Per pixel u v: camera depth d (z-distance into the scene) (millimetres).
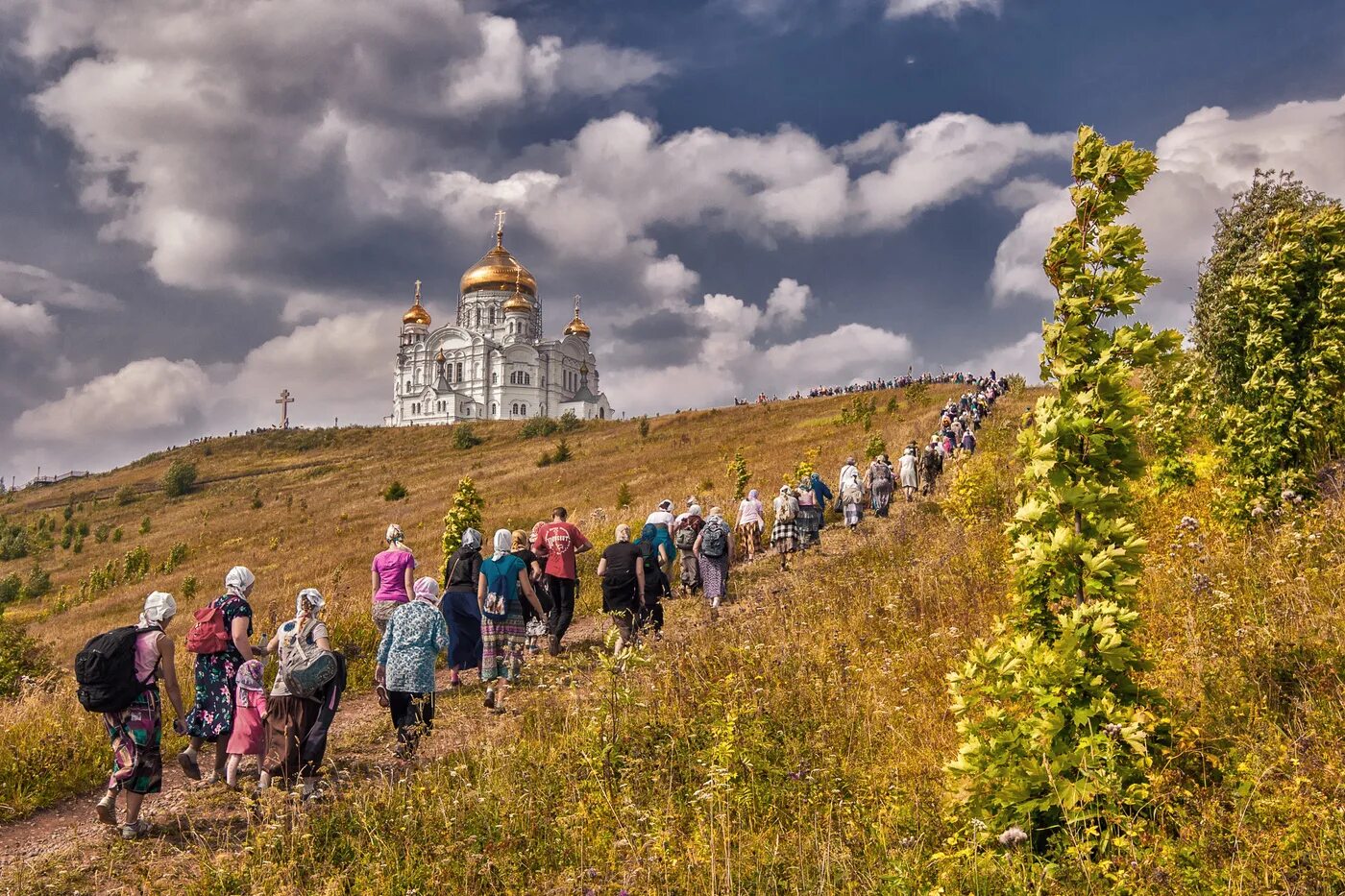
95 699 6398
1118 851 4395
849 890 4691
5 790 7477
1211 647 6230
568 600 11492
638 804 6129
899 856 4871
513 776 6828
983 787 4988
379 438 111812
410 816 6242
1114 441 5223
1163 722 4832
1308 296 10664
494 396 135125
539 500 44812
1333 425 10367
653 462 51125
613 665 7781
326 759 8250
